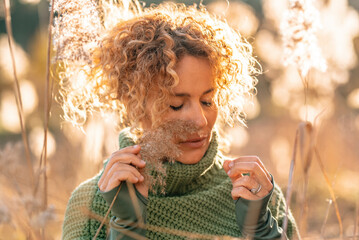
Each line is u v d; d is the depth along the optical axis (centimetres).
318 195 394
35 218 112
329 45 317
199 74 155
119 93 170
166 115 156
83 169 250
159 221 170
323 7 319
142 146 143
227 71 172
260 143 508
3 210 106
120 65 165
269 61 400
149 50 158
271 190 160
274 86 388
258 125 578
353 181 398
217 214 179
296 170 339
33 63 428
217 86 167
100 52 171
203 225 175
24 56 361
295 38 163
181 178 168
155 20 171
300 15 162
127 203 151
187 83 153
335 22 316
